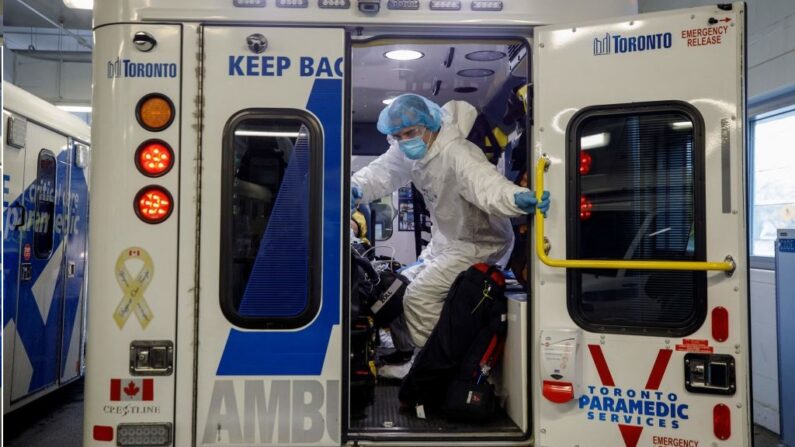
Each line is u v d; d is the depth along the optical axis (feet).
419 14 8.72
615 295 8.45
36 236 17.02
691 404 8.09
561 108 8.57
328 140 8.63
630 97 8.35
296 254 8.57
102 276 8.28
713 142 8.10
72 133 19.12
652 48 8.30
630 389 8.27
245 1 8.57
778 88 16.11
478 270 10.42
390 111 10.67
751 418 7.95
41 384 17.49
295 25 8.63
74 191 19.52
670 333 8.20
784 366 15.33
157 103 8.41
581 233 8.53
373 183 12.97
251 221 8.54
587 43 8.53
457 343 10.11
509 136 12.64
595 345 8.40
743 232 7.98
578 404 8.41
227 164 8.49
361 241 17.07
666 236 8.32
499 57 11.89
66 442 16.42
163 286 8.34
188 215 8.43
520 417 9.29
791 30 15.61
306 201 8.61
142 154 8.38
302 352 8.50
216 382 8.39
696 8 8.18
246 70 8.56
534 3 8.84
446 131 10.94
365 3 8.59
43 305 17.52
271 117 8.57
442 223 11.74
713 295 8.07
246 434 8.40
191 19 8.52
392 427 9.36
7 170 15.40
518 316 9.38
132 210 8.34
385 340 15.20
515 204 8.75
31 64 33.37
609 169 8.50
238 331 8.43
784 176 16.99
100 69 8.45
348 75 8.69
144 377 8.27
